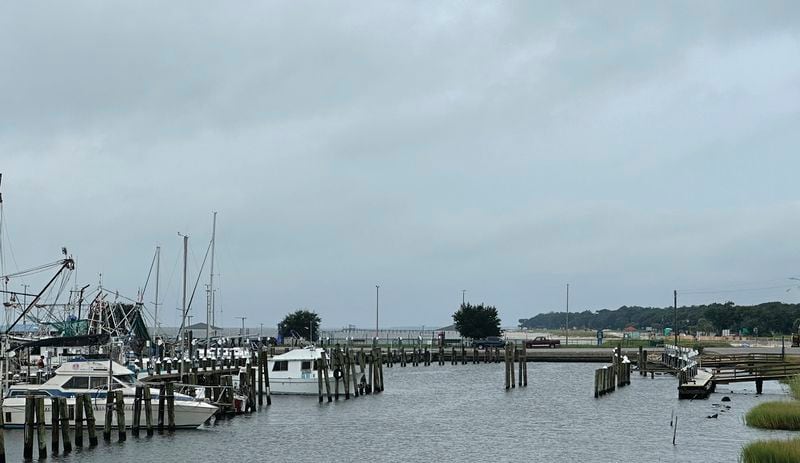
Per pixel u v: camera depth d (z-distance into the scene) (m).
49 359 63.91
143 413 56.94
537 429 62.47
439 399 82.88
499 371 124.38
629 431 60.66
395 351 143.38
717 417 66.19
